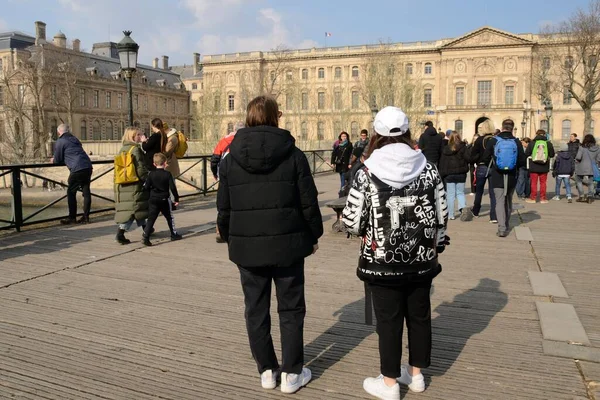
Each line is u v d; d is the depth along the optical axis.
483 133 11.85
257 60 94.69
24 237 9.21
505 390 3.76
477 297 5.91
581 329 4.88
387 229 3.42
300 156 3.66
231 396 3.69
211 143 54.59
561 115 78.50
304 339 4.70
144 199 8.57
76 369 4.09
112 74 89.31
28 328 4.91
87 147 61.16
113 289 6.13
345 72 91.56
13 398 3.64
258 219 3.60
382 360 3.62
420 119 69.75
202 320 5.13
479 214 12.39
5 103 65.12
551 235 9.61
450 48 82.88
